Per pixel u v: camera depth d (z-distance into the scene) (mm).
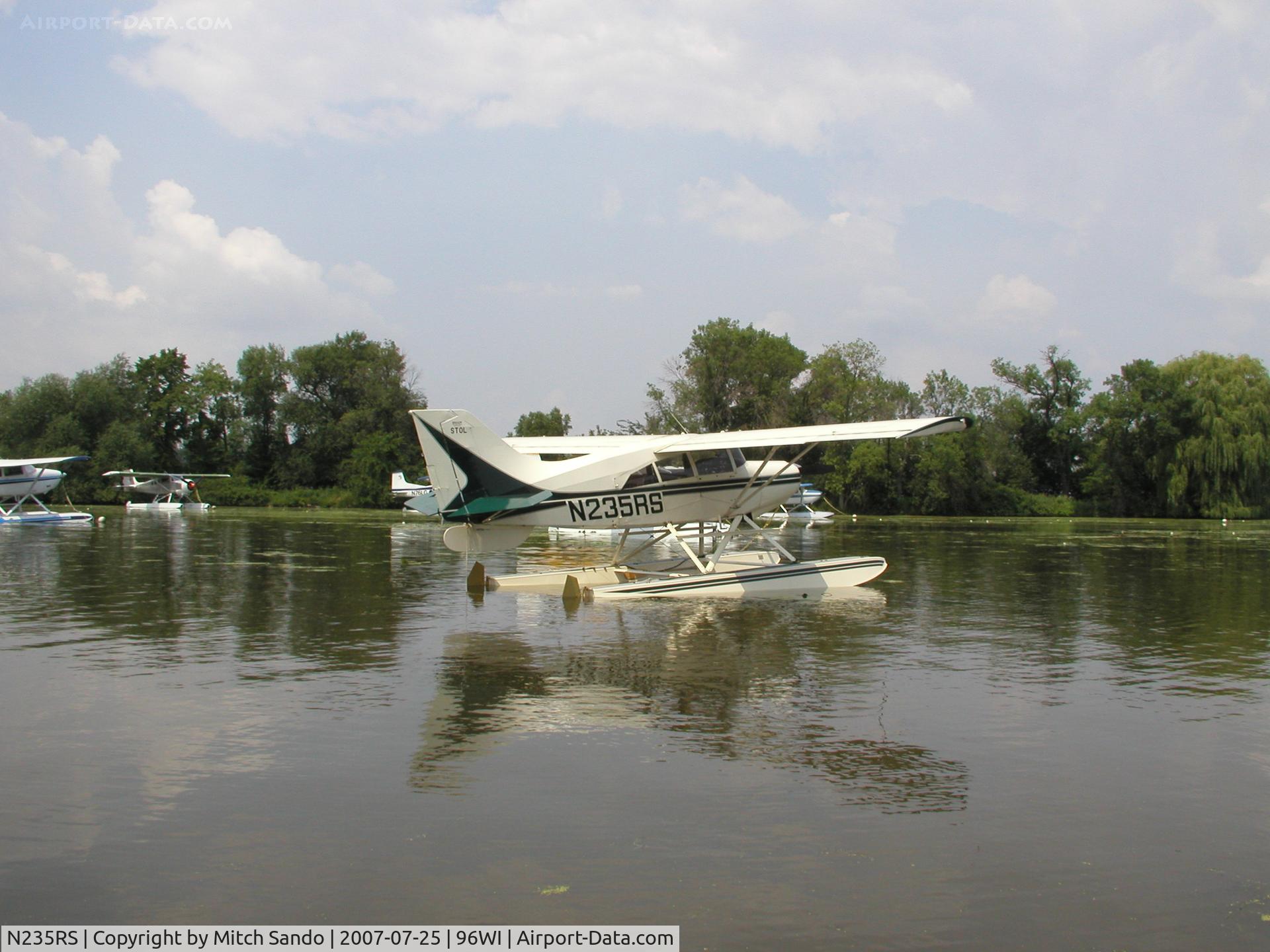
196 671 8422
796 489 15516
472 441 13406
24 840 4637
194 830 4762
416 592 14359
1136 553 23953
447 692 7629
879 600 13641
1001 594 14578
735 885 4184
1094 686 7934
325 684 7910
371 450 65000
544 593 14430
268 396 75188
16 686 7828
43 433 64812
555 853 4508
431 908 3969
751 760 5867
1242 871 4363
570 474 13898
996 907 4004
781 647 9719
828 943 3695
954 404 62219
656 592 13961
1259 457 49562
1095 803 5172
